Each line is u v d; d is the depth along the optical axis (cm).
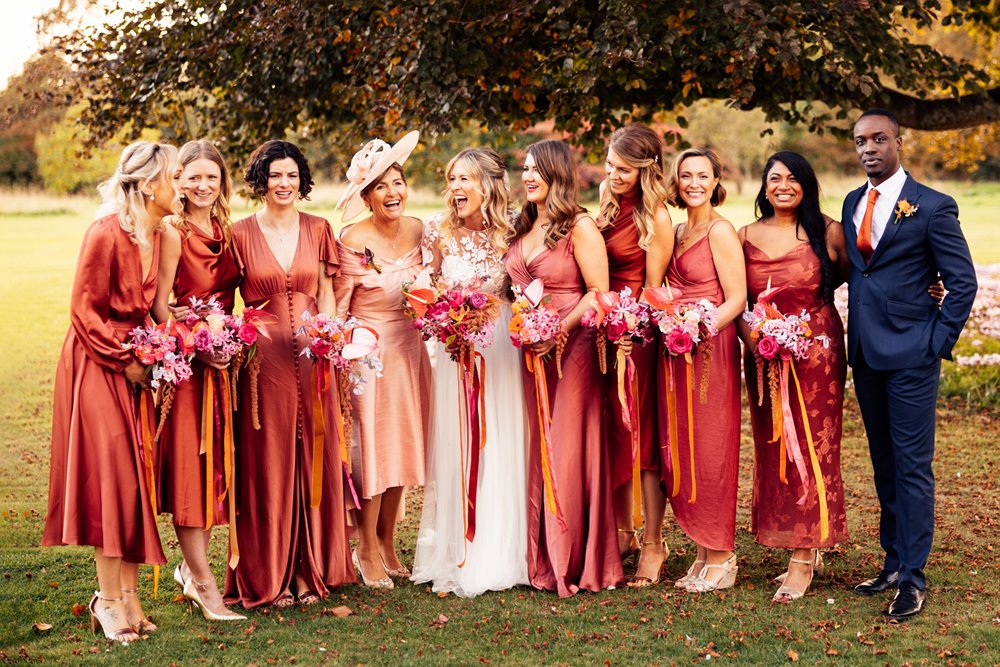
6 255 1833
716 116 2688
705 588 428
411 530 536
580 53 624
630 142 425
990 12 774
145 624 386
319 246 423
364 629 386
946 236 392
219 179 396
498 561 433
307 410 418
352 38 677
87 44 752
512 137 759
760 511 428
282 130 776
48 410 844
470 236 441
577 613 402
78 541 365
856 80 633
